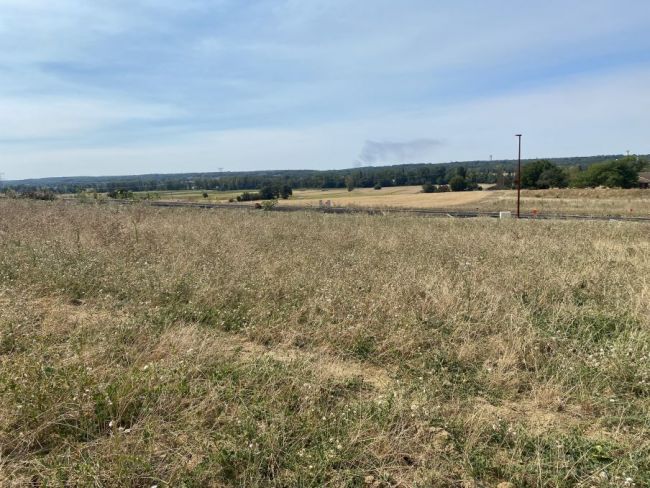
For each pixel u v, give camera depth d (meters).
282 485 2.87
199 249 9.34
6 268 7.76
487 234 12.84
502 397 3.99
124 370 4.21
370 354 4.86
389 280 6.99
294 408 3.74
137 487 2.85
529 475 2.95
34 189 32.59
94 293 6.79
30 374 3.82
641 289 6.51
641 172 86.06
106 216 15.26
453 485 2.91
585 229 14.45
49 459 3.04
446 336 5.09
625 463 3.01
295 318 5.61
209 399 3.69
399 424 3.41
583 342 4.91
